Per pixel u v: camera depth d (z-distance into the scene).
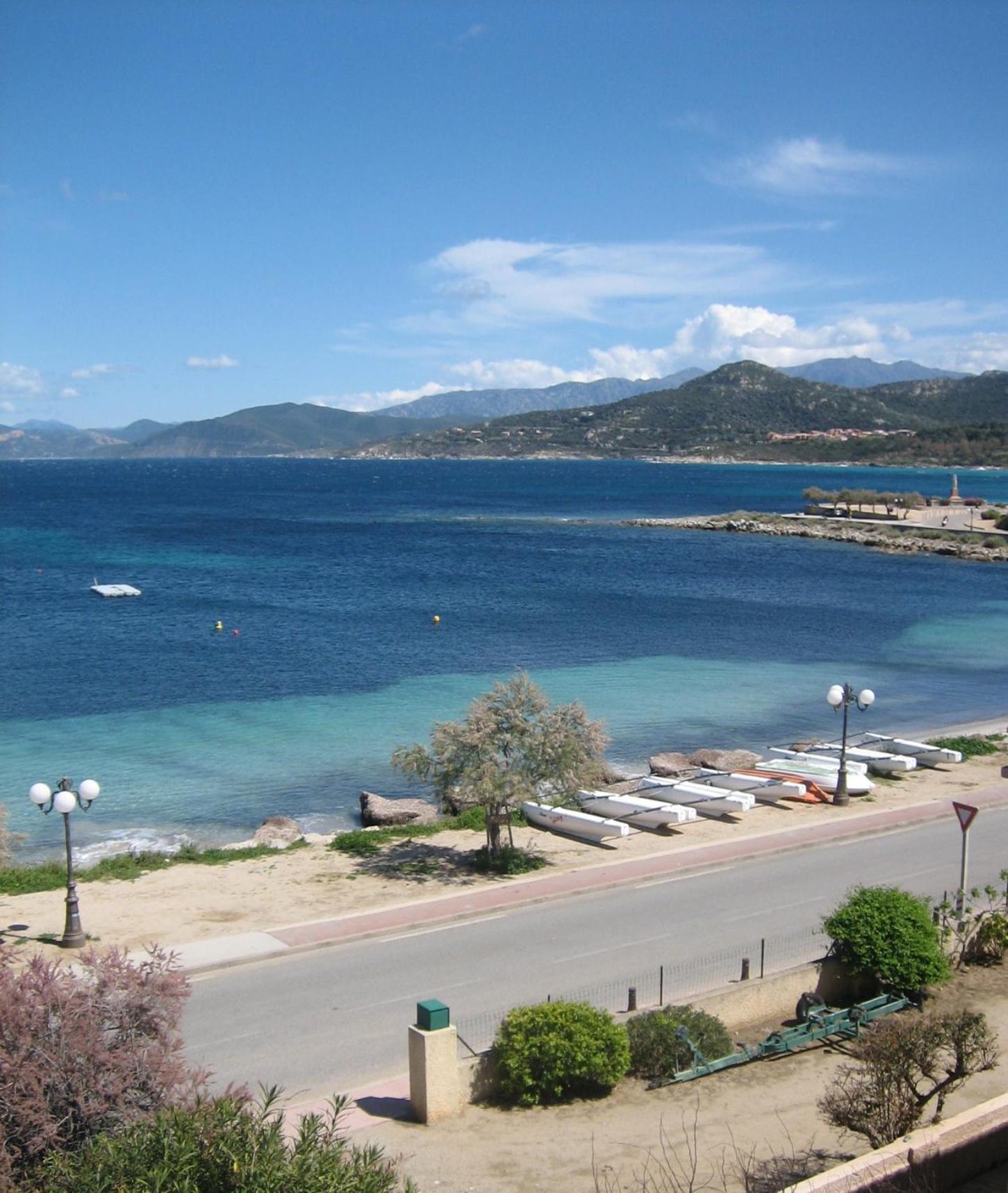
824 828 31.30
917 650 63.72
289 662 57.47
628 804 31.80
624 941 22.50
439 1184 13.64
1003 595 86.56
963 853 22.44
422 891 25.72
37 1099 10.82
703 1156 14.26
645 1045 16.73
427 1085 15.33
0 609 73.50
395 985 20.30
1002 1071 16.53
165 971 13.66
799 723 46.59
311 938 22.52
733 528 141.38
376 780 37.72
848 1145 14.52
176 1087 12.06
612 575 96.12
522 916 24.12
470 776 26.78
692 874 27.38
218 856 28.77
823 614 76.44
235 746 41.69
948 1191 12.02
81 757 40.06
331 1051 17.67
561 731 27.75
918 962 18.92
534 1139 14.85
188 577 92.06
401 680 53.66
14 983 11.80
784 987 18.92
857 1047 17.08
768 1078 16.61
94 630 66.25
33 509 182.38
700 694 51.66
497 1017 18.73
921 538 124.25
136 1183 9.38
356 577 92.94
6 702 48.34
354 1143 14.68
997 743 42.28
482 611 75.56
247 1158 9.51
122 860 28.30
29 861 29.73
